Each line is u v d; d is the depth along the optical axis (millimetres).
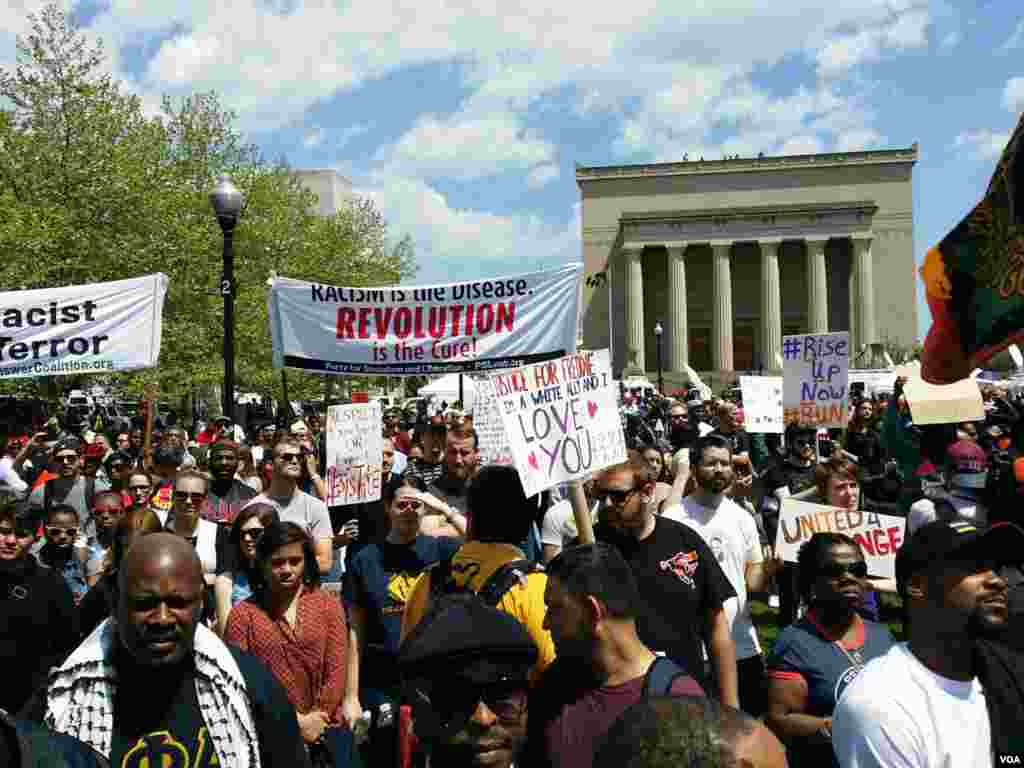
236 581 5754
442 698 2381
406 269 48688
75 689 2750
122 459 9773
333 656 4688
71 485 9648
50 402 23016
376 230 47875
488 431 9031
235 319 30672
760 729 1641
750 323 82062
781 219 76812
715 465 5742
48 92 25375
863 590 4156
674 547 4484
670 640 4293
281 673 4578
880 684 2869
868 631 4266
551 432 4738
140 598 2670
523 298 9852
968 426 10312
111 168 25281
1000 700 2850
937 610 2840
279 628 4641
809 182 81688
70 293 10156
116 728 2732
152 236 26234
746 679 5762
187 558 2770
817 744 4004
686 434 12789
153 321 10273
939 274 5117
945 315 5098
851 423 15117
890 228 80500
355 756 4652
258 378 33156
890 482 10891
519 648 2410
